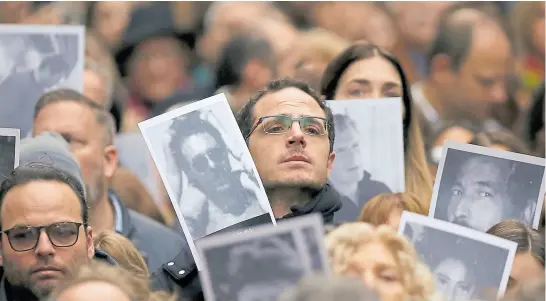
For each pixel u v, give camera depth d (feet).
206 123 25.58
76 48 30.22
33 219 23.25
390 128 28.48
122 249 26.91
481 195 26.66
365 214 27.89
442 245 24.18
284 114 26.07
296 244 21.56
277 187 25.93
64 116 30.27
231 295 21.47
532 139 37.55
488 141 36.58
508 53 37.91
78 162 30.01
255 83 36.32
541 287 21.76
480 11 38.22
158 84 36.63
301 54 36.35
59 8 37.22
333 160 27.04
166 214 32.89
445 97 37.91
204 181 25.32
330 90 31.40
